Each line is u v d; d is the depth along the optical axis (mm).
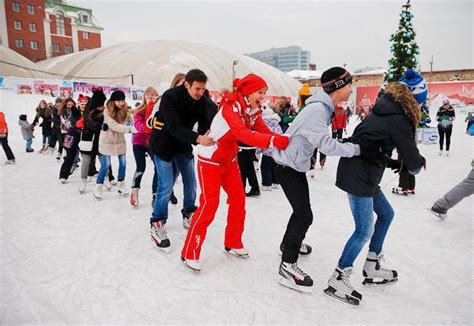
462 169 7039
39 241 3223
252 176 4824
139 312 2154
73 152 5527
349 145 2113
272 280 2570
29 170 6621
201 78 2619
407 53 10492
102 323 2043
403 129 2072
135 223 3744
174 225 3680
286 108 6262
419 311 2199
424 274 2664
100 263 2801
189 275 2629
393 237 3385
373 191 2197
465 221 3848
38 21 38938
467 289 2453
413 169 2150
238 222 2873
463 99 29609
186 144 3156
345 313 2176
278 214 4094
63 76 33562
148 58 32969
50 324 2027
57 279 2541
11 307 2186
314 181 5938
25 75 28562
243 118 2531
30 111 14500
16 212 4059
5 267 2717
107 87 17406
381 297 2359
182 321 2072
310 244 3230
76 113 5438
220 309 2197
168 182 3053
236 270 2719
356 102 34125
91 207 4297
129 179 5949
